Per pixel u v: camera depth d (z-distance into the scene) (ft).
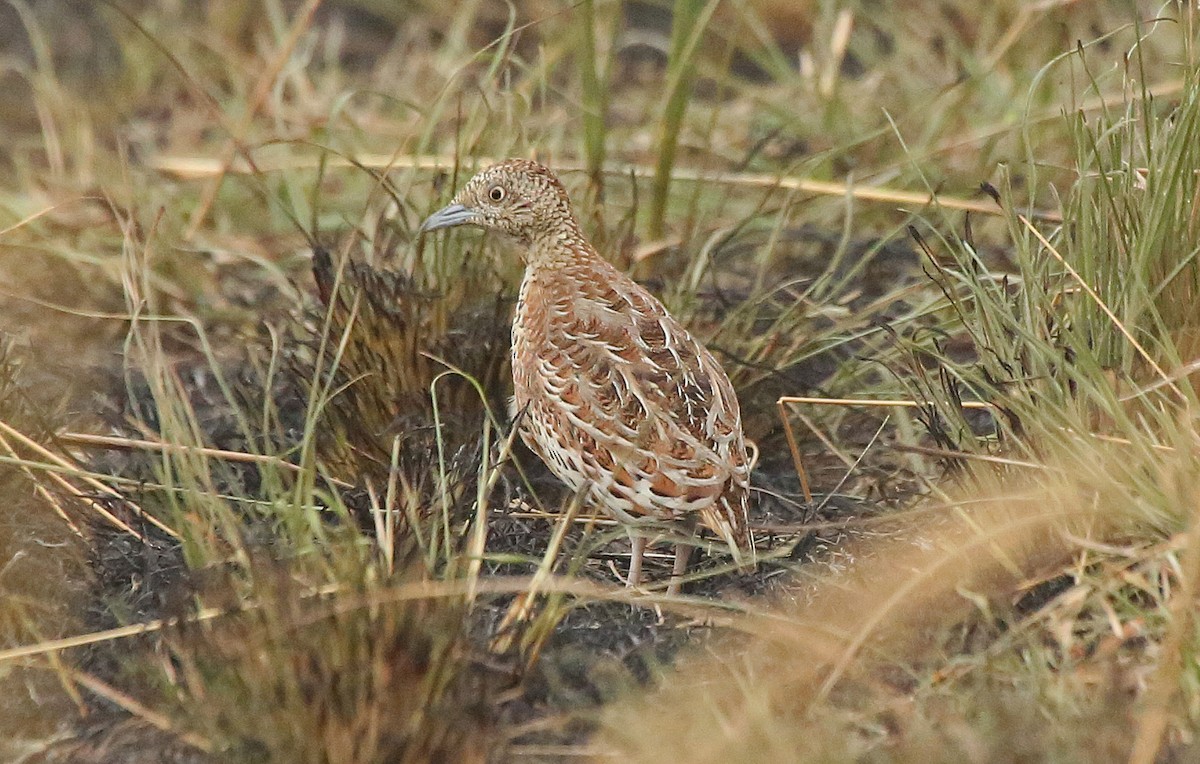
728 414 29.99
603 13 56.13
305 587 27.71
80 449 34.55
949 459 31.14
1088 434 28.63
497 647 27.63
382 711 25.12
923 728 25.17
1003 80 50.70
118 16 61.62
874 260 42.86
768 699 26.16
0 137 55.21
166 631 27.50
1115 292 30.83
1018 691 26.03
